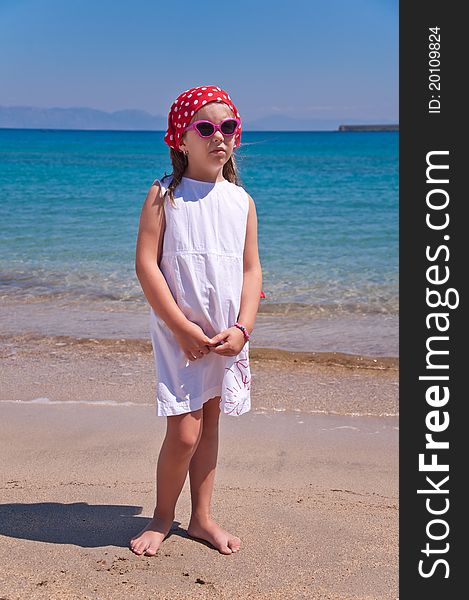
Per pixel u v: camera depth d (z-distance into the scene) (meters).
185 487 3.54
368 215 16.20
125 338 6.36
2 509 3.19
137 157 45.91
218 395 2.92
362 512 3.25
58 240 12.09
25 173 29.03
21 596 2.45
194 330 2.71
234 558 2.80
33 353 5.92
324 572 2.70
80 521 3.09
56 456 3.86
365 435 4.30
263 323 7.02
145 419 4.46
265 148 67.31
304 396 4.98
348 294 8.32
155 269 2.78
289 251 11.34
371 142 88.56
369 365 5.67
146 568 2.69
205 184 2.86
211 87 2.85
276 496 3.41
